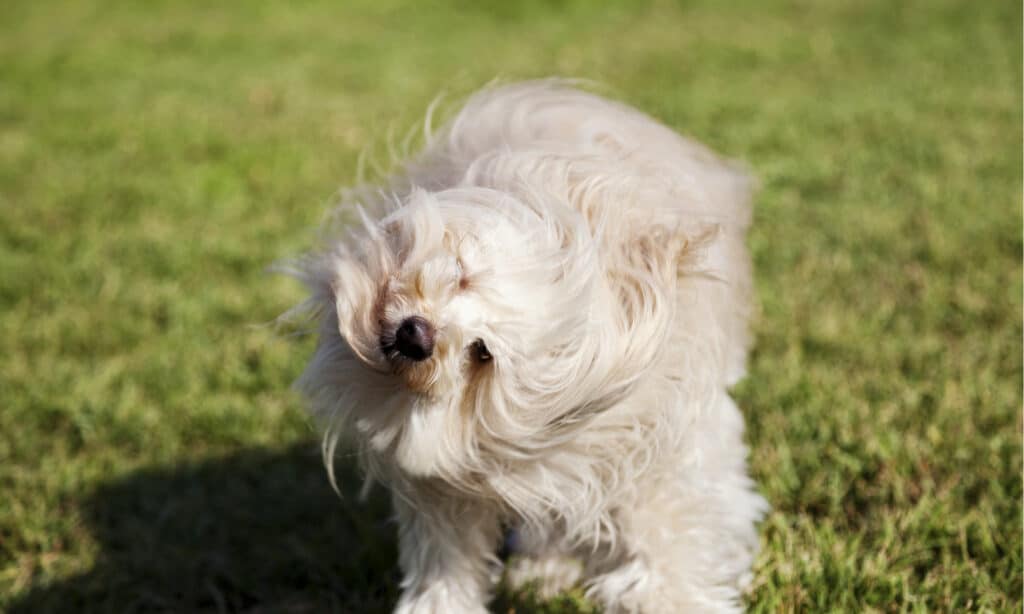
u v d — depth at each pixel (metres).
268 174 8.20
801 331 5.10
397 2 15.62
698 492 3.08
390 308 2.43
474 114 3.39
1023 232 6.27
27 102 10.89
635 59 11.79
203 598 3.79
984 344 4.89
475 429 2.64
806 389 4.54
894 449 4.03
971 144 8.23
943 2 14.11
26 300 6.05
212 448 4.55
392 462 2.81
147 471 4.43
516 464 2.76
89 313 5.82
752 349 4.93
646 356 2.70
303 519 4.11
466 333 2.42
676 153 3.46
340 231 3.19
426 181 3.10
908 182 7.31
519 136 3.21
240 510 4.13
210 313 5.74
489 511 3.11
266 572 3.84
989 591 3.28
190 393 4.93
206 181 8.10
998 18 13.05
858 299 5.48
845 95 9.90
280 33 13.97
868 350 4.89
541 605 3.57
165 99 10.80
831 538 3.54
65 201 7.80
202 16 15.25
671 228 2.84
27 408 4.92
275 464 4.41
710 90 10.27
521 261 2.46
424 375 2.45
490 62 11.85
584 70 11.27
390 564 3.80
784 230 6.45
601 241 2.72
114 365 5.23
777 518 3.66
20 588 3.82
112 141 9.34
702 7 14.63
